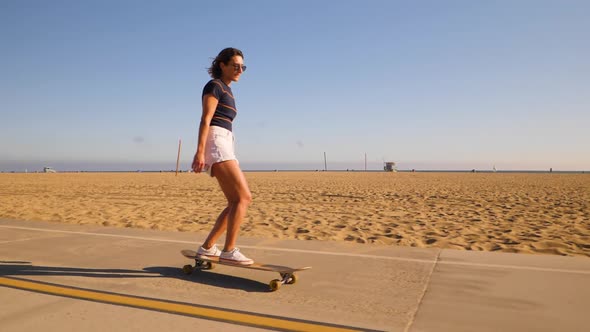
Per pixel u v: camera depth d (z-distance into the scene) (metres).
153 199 13.24
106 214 8.87
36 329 2.22
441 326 2.30
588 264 3.70
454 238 5.94
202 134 3.04
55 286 3.02
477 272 3.44
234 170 3.12
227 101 3.19
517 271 3.45
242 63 3.25
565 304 2.65
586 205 10.88
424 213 9.20
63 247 4.49
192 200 12.87
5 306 2.59
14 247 4.48
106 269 3.54
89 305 2.61
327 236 6.14
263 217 8.35
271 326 2.29
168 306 2.60
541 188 19.45
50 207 10.34
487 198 13.49
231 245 3.17
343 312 2.52
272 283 2.91
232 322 2.35
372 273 3.43
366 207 10.62
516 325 2.31
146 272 3.44
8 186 21.27
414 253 4.19
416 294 2.87
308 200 12.85
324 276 3.34
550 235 6.19
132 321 2.35
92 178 36.00
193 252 3.46
